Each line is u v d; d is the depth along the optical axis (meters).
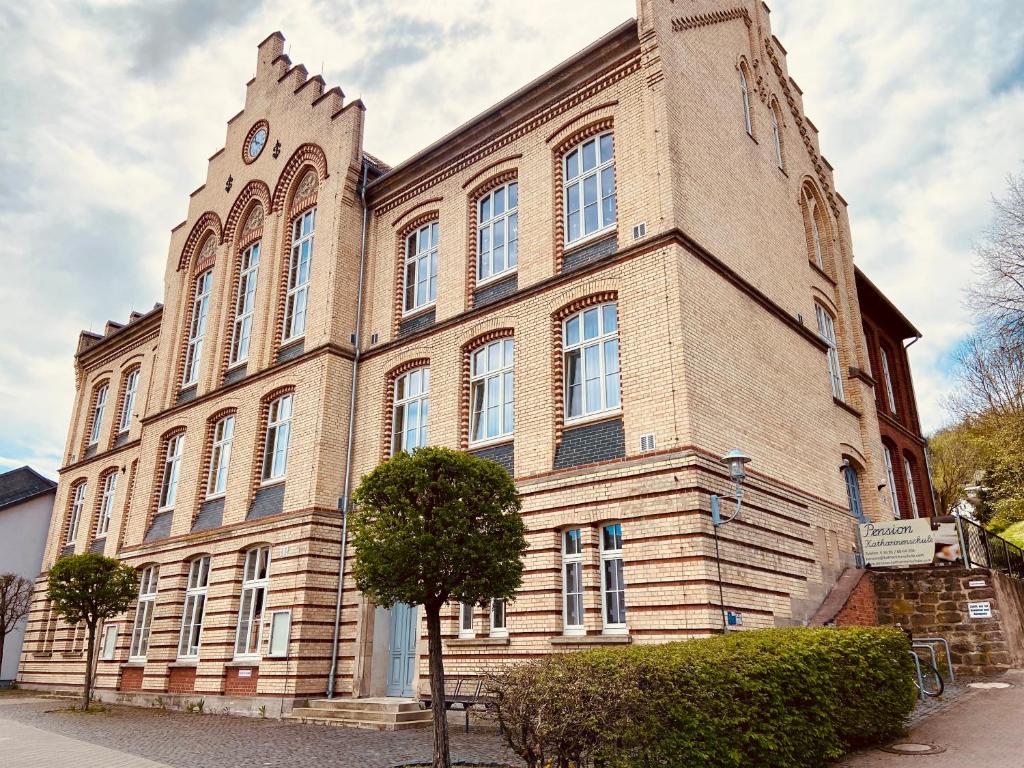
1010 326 25.88
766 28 20.22
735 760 7.14
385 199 20.23
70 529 30.36
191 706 18.09
